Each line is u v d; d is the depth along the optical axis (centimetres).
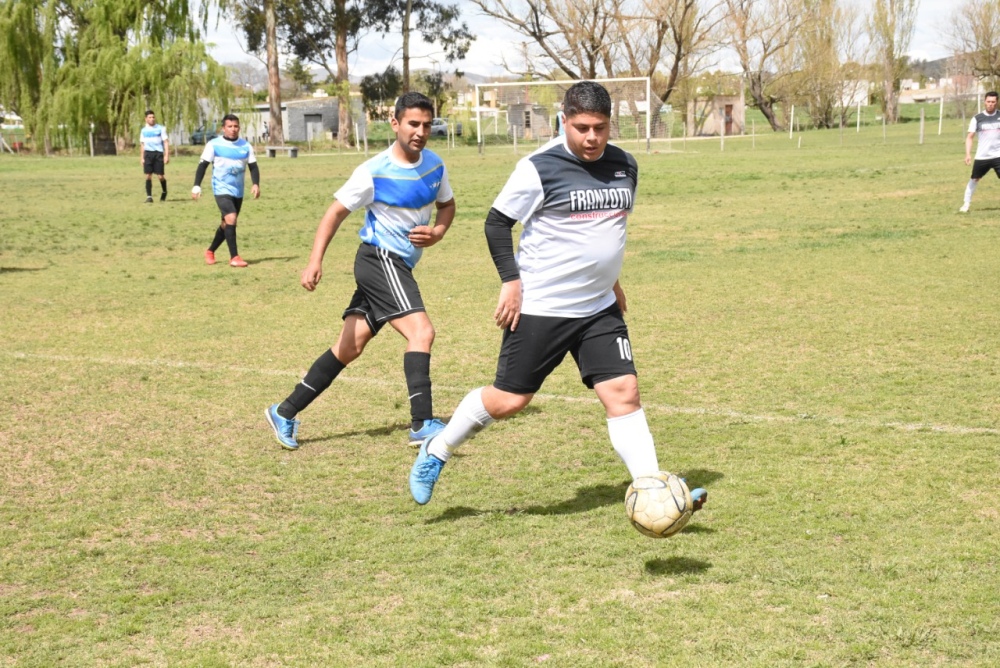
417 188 533
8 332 886
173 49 4566
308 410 635
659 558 396
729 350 765
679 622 341
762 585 369
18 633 348
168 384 699
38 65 4581
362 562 404
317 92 9231
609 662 316
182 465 531
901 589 363
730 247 1355
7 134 6469
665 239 1468
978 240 1300
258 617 356
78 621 356
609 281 416
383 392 676
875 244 1315
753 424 578
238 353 796
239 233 1692
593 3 5609
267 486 500
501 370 429
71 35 4631
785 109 7106
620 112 4709
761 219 1683
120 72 4478
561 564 395
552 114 4703
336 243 1552
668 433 565
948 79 7662
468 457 538
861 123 7169
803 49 6688
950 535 412
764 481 482
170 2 4650
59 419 616
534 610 354
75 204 2222
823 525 427
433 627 344
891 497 458
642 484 383
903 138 4503
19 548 425
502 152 4609
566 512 454
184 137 5809
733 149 4228
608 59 5797
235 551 419
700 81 6694
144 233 1691
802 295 980
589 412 618
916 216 1608
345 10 6359
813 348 762
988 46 7138
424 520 449
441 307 989
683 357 746
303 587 381
